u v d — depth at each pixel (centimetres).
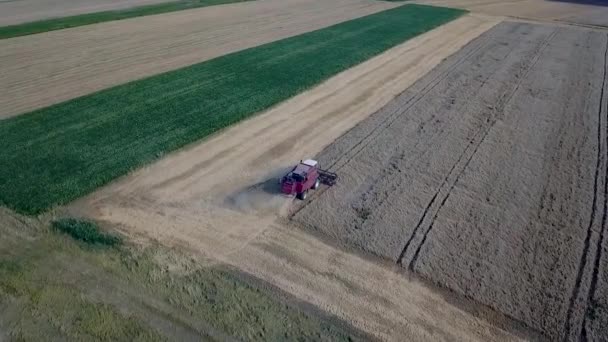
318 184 2106
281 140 2511
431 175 2234
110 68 3525
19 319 1369
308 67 3662
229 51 4059
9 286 1481
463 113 2939
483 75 3659
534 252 1745
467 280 1599
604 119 2897
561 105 3100
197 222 1836
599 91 3359
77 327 1353
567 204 2047
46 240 1689
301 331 1380
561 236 1841
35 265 1574
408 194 2077
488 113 2948
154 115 2700
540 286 1587
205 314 1422
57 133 2442
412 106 3030
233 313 1430
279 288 1535
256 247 1716
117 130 2500
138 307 1434
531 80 3566
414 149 2473
